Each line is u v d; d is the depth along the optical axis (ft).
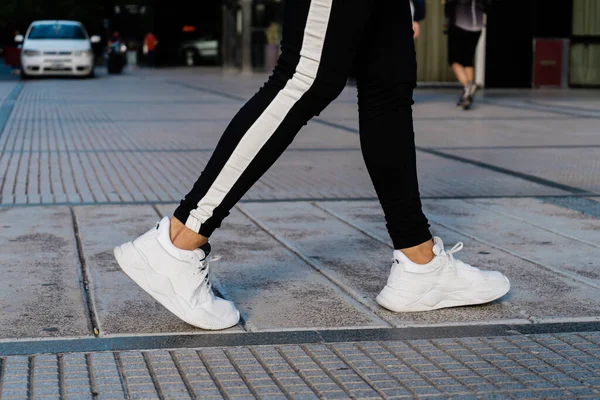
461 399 8.02
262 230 15.28
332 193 19.15
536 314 10.55
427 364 8.90
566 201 18.26
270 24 90.33
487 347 9.41
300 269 12.59
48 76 81.76
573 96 50.98
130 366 8.75
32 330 9.84
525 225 15.78
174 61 122.42
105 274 12.26
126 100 48.73
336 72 9.21
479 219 16.30
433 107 43.24
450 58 41.91
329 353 9.18
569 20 58.85
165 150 26.63
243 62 90.89
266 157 9.46
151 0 121.49
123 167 23.02
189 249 9.75
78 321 10.18
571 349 9.36
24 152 25.90
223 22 96.02
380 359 9.02
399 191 10.37
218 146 9.53
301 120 9.41
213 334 9.75
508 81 58.85
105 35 133.49
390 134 10.16
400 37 9.98
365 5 9.14
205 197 9.57
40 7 134.00
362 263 12.90
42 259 13.10
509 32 58.44
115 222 15.83
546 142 28.63
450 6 41.55
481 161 24.30
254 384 8.34
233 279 12.00
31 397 7.95
